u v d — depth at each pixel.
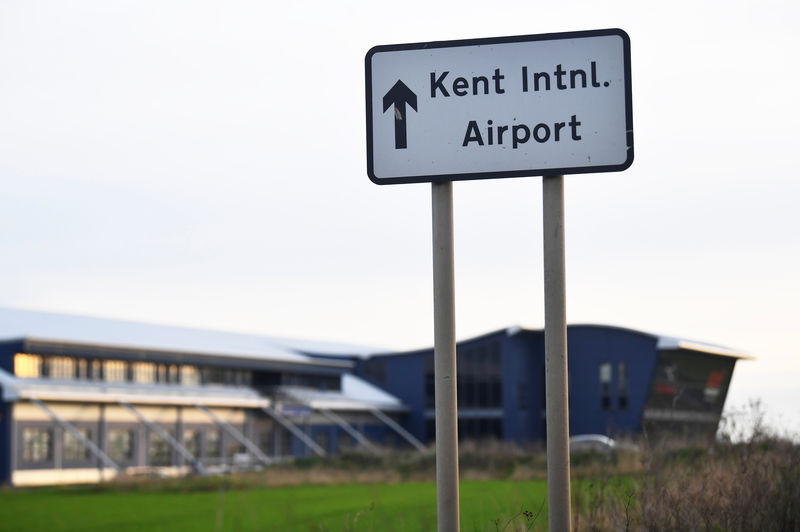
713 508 9.04
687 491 9.13
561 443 5.37
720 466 10.99
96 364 57.22
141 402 56.47
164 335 67.62
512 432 78.62
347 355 85.69
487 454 43.44
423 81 5.70
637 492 9.20
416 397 83.19
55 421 52.00
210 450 62.62
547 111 5.60
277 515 22.27
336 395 76.56
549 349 5.45
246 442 63.22
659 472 10.02
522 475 36.38
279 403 68.44
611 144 5.55
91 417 54.31
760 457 10.83
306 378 74.25
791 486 9.70
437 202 5.66
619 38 5.57
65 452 52.41
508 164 5.61
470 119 5.65
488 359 80.12
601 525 8.79
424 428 82.56
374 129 5.72
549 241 5.55
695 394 76.00
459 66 5.68
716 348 77.06
